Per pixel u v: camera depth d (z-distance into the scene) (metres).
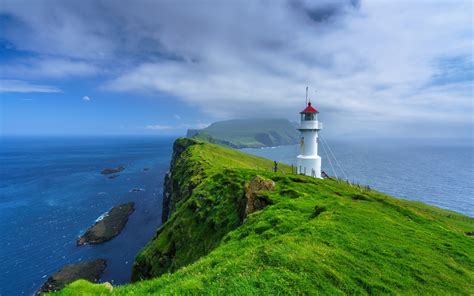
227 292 12.94
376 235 20.83
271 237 20.62
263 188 35.22
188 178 75.69
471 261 19.64
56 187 159.50
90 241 85.75
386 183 192.00
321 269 14.71
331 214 23.72
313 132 67.44
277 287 13.15
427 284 15.58
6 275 67.12
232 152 149.12
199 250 37.44
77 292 15.27
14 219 104.00
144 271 47.62
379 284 14.54
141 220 106.50
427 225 28.89
